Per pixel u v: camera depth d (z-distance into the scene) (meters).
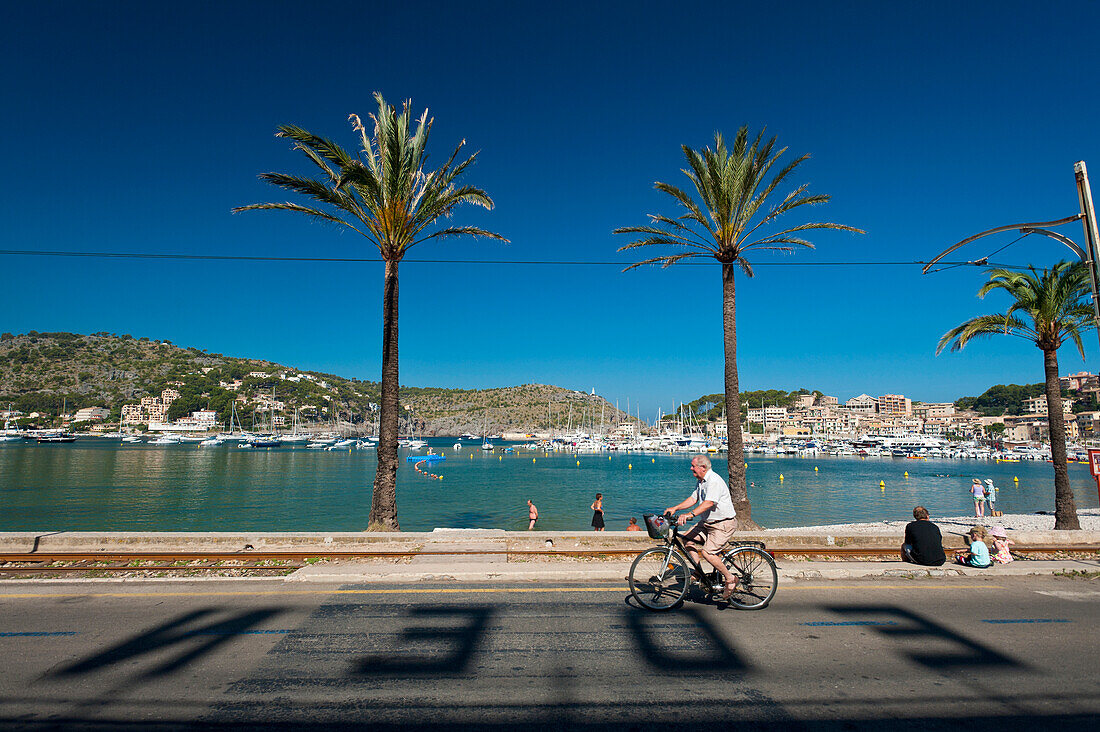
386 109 16.27
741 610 7.60
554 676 5.38
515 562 10.59
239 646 6.17
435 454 137.12
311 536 11.59
